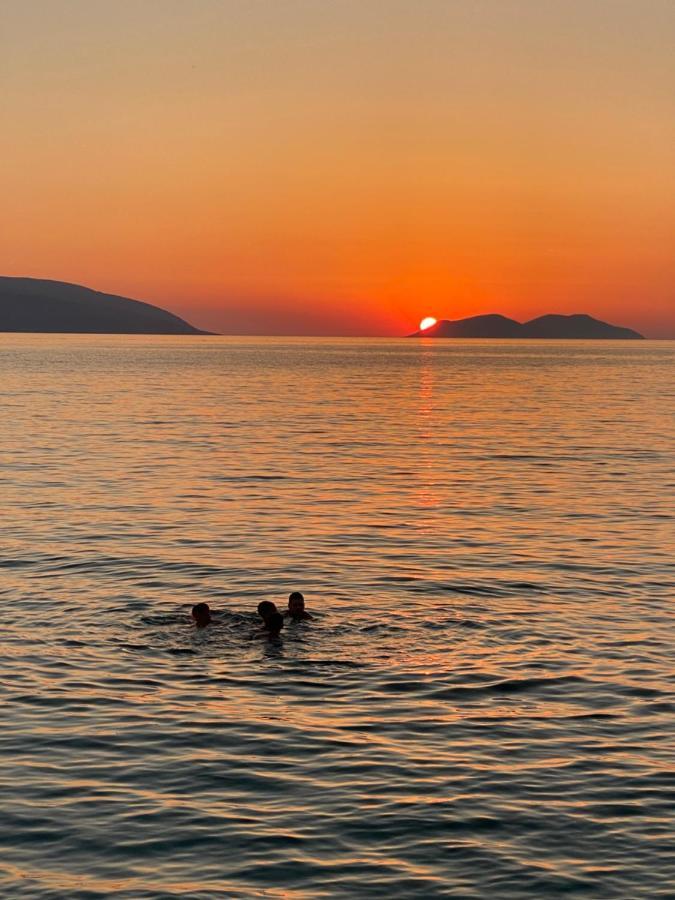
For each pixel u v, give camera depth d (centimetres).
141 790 1329
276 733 1505
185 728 1523
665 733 1518
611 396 10331
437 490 3988
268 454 5128
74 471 4388
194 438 5838
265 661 1811
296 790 1328
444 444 5731
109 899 1081
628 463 4888
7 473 4309
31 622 2045
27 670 1761
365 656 1844
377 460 4944
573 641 1955
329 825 1238
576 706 1620
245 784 1345
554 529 3162
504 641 1948
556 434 6341
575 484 4181
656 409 8494
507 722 1552
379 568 2577
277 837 1209
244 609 2167
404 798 1307
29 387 10631
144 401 8800
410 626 2033
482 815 1262
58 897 1084
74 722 1544
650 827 1234
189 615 2092
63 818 1254
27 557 2669
